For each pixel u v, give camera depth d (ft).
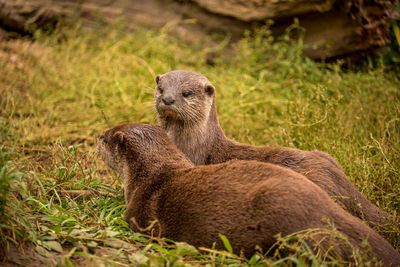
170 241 22.75
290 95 50.52
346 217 21.44
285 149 31.01
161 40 62.64
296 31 59.00
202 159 33.83
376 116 42.19
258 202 21.25
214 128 34.58
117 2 66.74
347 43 56.34
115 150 28.09
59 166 33.09
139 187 26.13
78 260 21.49
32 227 22.41
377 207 28.19
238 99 50.70
